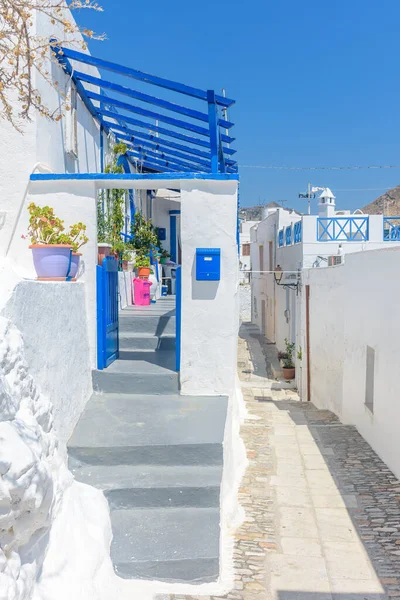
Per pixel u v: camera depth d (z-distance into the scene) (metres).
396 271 7.27
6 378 3.49
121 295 9.93
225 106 7.01
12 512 2.98
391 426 7.38
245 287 36.06
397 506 6.07
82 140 8.76
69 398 5.38
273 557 4.75
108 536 4.26
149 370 6.64
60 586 3.46
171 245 18.94
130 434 5.36
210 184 6.22
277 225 22.50
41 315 4.59
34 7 4.31
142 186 6.53
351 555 4.91
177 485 4.75
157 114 7.94
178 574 4.14
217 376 6.39
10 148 6.18
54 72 6.91
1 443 3.03
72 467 5.11
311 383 13.80
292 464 7.56
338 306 10.98
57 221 5.96
